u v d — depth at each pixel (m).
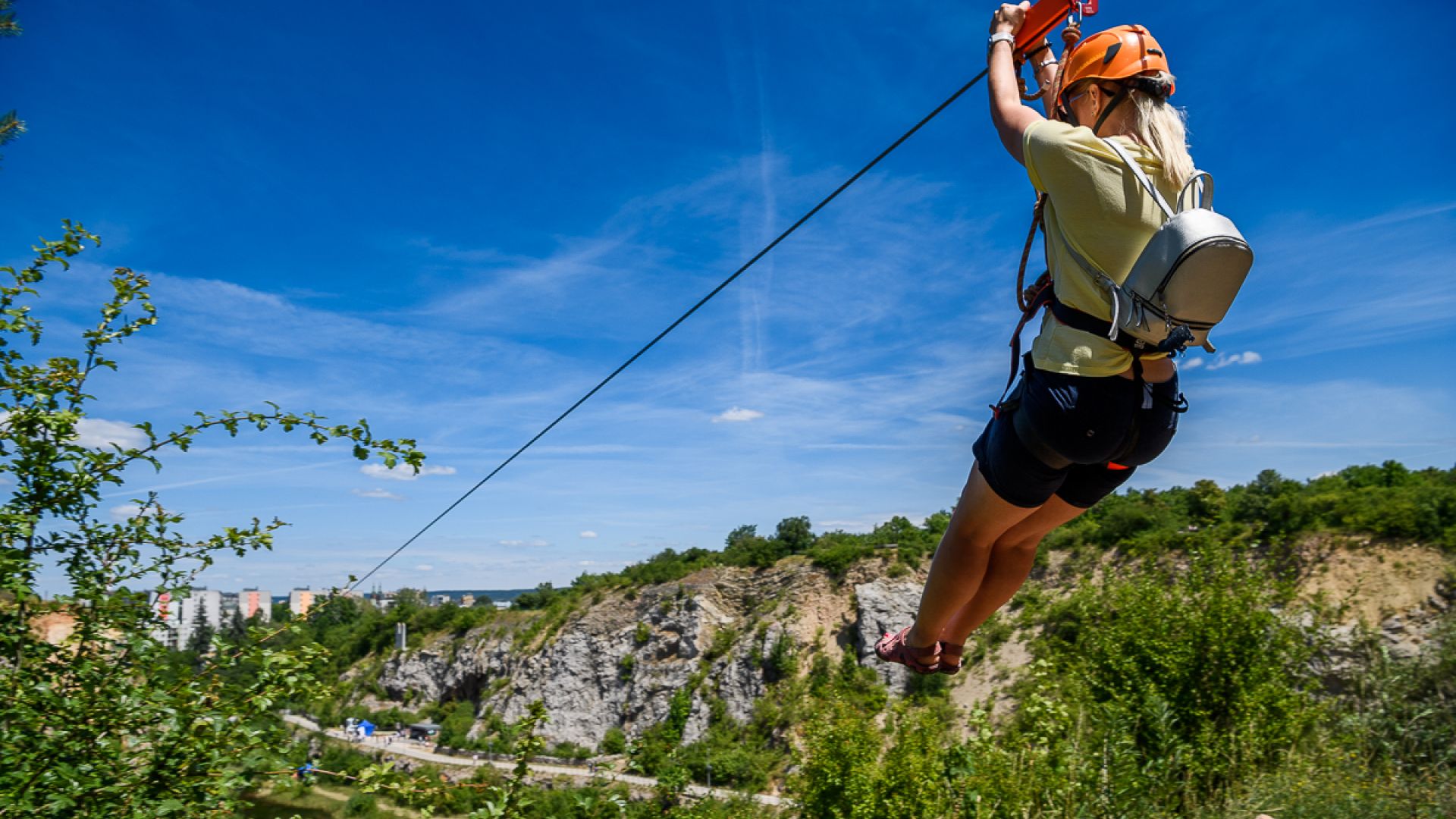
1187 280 1.44
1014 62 1.87
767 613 73.50
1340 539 37.88
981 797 6.39
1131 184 1.53
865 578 72.19
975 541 1.95
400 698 90.50
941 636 2.32
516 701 80.81
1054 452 1.68
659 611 79.19
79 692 3.95
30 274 4.14
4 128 6.12
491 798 4.80
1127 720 7.17
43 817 3.62
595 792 6.70
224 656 4.33
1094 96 1.71
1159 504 52.28
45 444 4.06
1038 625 46.00
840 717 12.60
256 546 4.60
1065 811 6.12
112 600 4.16
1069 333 1.64
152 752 3.92
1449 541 34.81
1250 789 5.93
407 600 105.44
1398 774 5.42
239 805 4.20
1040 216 1.80
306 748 4.45
